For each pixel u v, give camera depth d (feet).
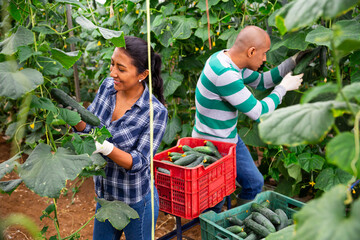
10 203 11.90
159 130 6.50
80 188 13.47
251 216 8.09
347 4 1.95
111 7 12.05
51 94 5.28
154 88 6.97
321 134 2.21
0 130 16.67
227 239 7.11
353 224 1.83
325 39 2.12
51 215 11.52
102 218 5.75
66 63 5.00
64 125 5.65
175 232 8.94
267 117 2.48
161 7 11.61
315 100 8.93
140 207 6.63
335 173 9.95
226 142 8.84
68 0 4.90
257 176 9.53
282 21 2.43
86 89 18.44
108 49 12.63
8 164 4.51
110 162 6.44
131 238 6.91
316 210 2.07
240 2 10.80
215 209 9.51
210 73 8.21
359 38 6.68
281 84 8.95
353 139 2.18
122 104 6.70
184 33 11.25
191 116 13.39
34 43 4.67
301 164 10.37
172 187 7.63
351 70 10.14
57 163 4.52
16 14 4.90
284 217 8.04
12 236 9.82
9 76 3.90
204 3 10.89
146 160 6.30
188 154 8.41
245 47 8.14
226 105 8.66
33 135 8.27
